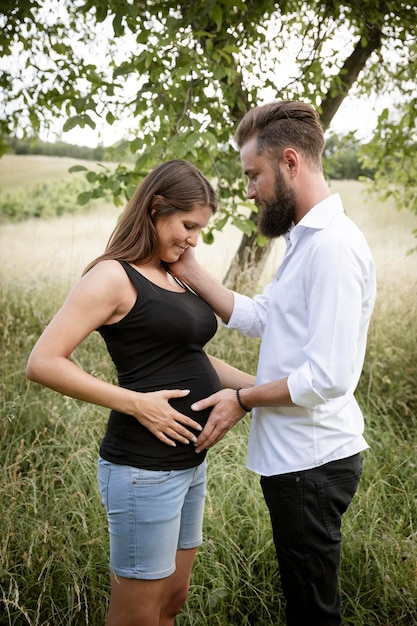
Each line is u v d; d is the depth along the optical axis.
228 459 2.78
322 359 1.49
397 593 2.10
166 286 1.64
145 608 1.59
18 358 3.72
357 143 4.53
